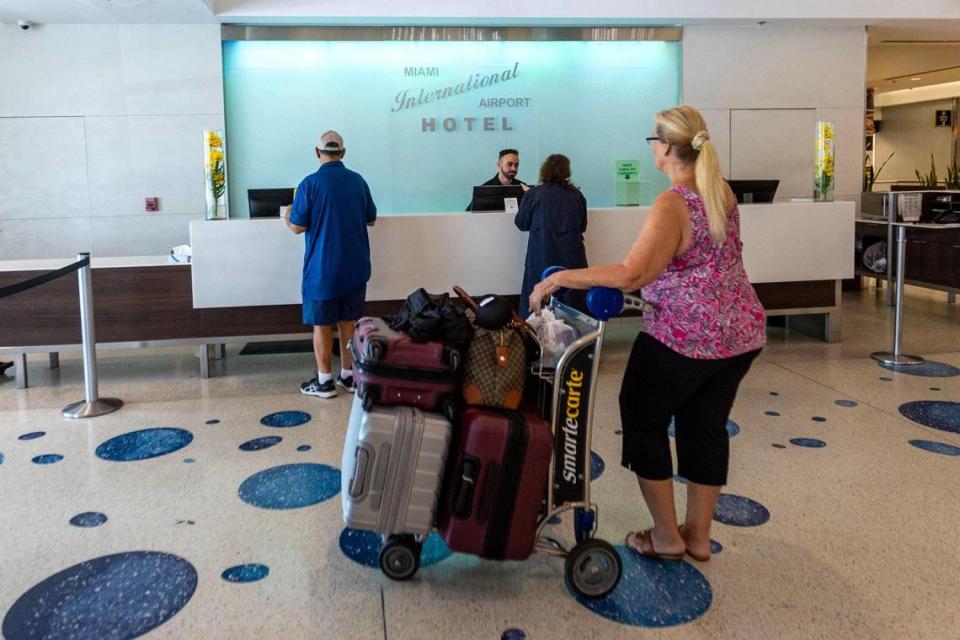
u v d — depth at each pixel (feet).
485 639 7.07
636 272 7.30
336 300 15.31
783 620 7.32
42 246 24.80
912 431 12.84
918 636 7.01
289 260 17.30
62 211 24.79
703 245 7.57
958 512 9.65
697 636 7.08
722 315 7.59
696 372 7.68
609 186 27.89
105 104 24.63
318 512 9.93
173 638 7.12
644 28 27.02
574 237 16.48
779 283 19.70
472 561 8.59
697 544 8.46
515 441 7.33
